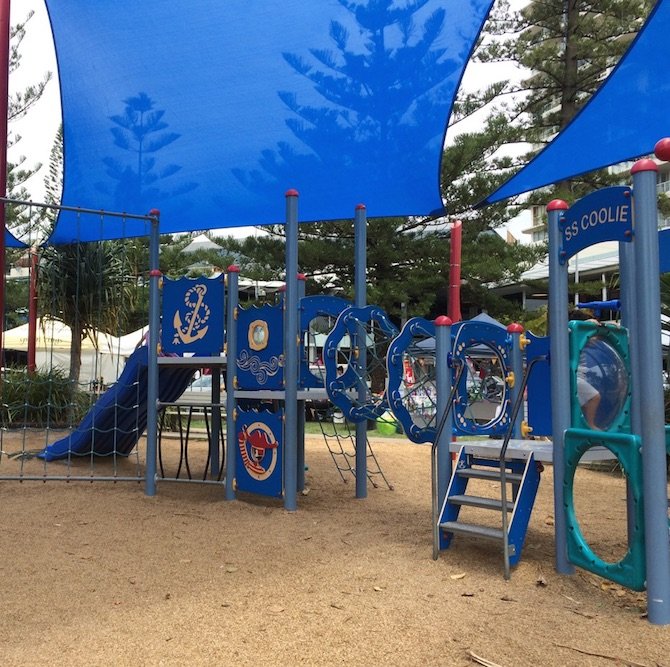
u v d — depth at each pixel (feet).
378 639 10.01
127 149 28.94
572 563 12.98
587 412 14.08
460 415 16.63
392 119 26.07
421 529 17.16
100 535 16.20
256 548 15.21
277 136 27.66
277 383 19.76
